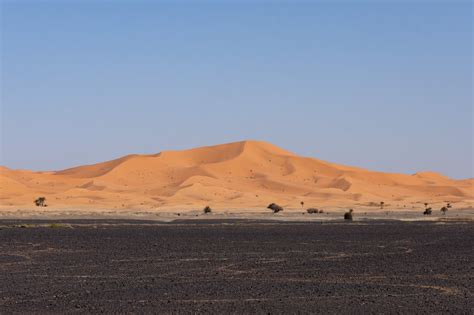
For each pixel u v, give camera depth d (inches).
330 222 7465.6
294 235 5078.7
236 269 2851.9
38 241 4303.6
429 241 4549.7
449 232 5580.7
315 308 1882.4
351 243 4333.2
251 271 2783.0
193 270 2812.5
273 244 4202.8
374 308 1887.3
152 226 6318.9
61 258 3277.6
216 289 2245.3
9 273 2689.5
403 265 3021.7
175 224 6781.5
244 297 2075.5
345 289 2260.1
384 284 2391.7
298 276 2618.1
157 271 2773.1
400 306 1923.0
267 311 1830.7
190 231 5521.7
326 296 2105.1
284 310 1847.9
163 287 2292.1
